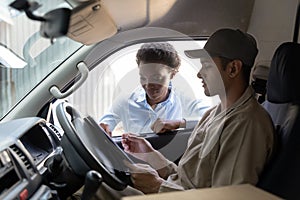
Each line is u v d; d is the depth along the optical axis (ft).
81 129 5.13
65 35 3.51
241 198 3.98
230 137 5.08
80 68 6.26
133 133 6.45
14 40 5.57
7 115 6.70
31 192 4.25
